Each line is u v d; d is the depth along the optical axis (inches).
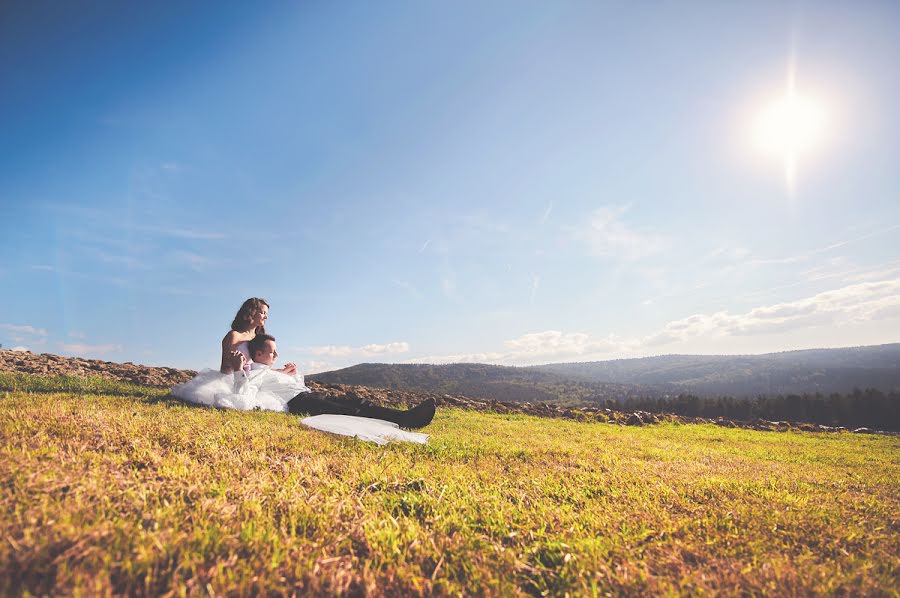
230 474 125.8
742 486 163.3
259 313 285.9
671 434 430.3
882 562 97.0
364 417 258.8
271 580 72.3
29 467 100.8
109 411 188.2
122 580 67.5
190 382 261.0
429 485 135.0
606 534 107.5
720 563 92.2
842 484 186.9
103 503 90.7
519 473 171.0
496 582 80.1
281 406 271.9
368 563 81.7
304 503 108.4
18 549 68.5
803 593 79.3
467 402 518.3
